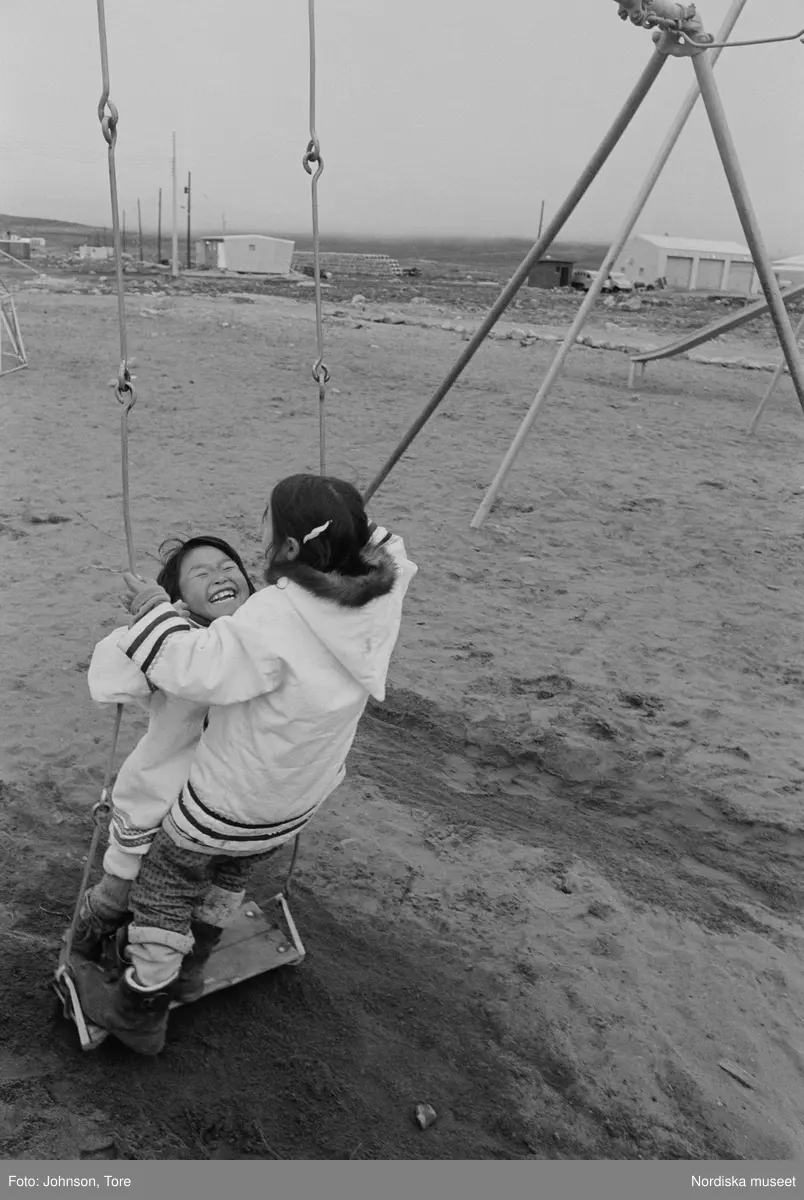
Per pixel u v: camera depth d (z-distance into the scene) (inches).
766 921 162.7
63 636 239.0
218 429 482.6
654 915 160.6
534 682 235.9
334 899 155.1
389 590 99.6
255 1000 130.6
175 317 935.0
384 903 155.6
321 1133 112.7
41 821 167.2
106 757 188.2
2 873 152.8
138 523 329.7
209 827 102.1
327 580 95.8
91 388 566.9
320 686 96.9
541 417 562.6
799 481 456.1
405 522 354.3
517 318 1214.9
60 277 1652.3
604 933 154.1
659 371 790.5
